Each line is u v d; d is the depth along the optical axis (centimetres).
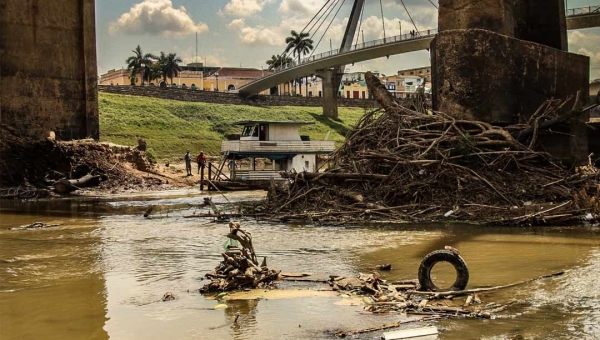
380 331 811
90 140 4197
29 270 1258
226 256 1108
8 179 3628
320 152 3684
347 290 1025
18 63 4141
